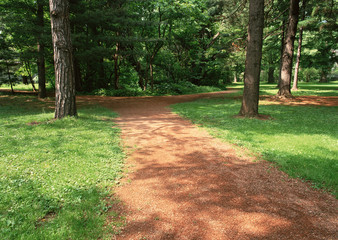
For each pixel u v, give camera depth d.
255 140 6.80
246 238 2.74
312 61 36.53
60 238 2.63
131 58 26.80
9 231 2.70
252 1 9.87
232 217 3.17
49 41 16.11
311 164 4.85
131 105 16.17
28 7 18.36
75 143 6.27
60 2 8.74
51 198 3.52
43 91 19.03
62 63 9.20
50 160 5.00
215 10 30.30
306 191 3.94
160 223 3.06
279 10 22.20
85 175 4.38
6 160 4.80
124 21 18.94
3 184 3.81
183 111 13.05
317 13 19.47
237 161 5.36
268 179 4.41
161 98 21.03
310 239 2.72
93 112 12.38
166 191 3.95
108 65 26.17
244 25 21.05
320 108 13.34
